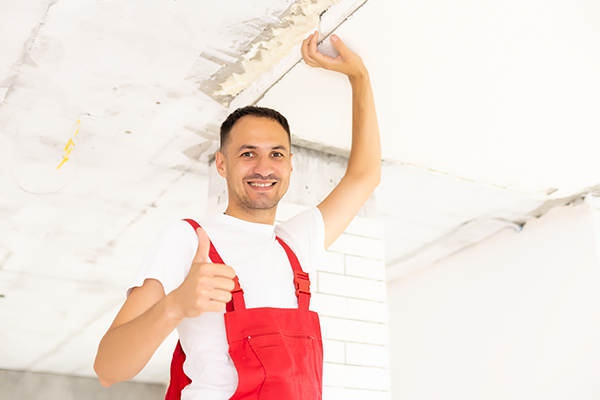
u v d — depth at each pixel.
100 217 4.53
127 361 1.28
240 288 1.48
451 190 4.32
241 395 1.36
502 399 4.65
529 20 2.46
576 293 4.27
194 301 1.20
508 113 3.13
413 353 5.62
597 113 3.14
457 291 5.30
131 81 3.06
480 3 2.36
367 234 3.69
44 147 3.62
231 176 1.77
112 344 1.30
